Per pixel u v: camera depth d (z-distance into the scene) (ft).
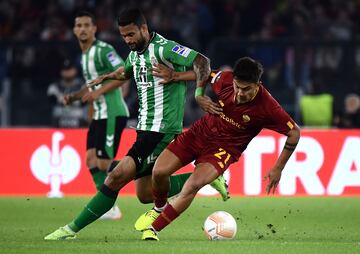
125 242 85.40
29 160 158.10
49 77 202.39
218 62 198.80
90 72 121.08
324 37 224.94
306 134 157.07
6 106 202.28
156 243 84.28
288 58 196.34
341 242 88.48
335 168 157.07
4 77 202.80
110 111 120.98
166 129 91.76
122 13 91.09
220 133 87.40
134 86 191.83
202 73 89.15
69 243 84.64
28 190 157.99
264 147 156.15
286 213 126.00
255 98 85.15
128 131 155.84
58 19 230.48
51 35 227.40
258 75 83.41
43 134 158.20
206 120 88.53
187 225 108.27
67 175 157.58
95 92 118.21
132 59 93.61
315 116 192.24
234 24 229.45
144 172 94.17
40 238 92.12
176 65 91.50
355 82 195.11
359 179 156.76
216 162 86.17
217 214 89.97
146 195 96.94
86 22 120.16
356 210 131.13
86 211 88.48
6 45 202.80
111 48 120.06
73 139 157.58
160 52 90.63
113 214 117.60
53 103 194.08
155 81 91.66
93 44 120.78
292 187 156.66
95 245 82.43
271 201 145.69
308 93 194.29
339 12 229.04
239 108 85.76
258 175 156.25
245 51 197.88
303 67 195.83
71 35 227.61
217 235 88.48
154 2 231.09
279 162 85.92
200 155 88.43
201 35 228.02
